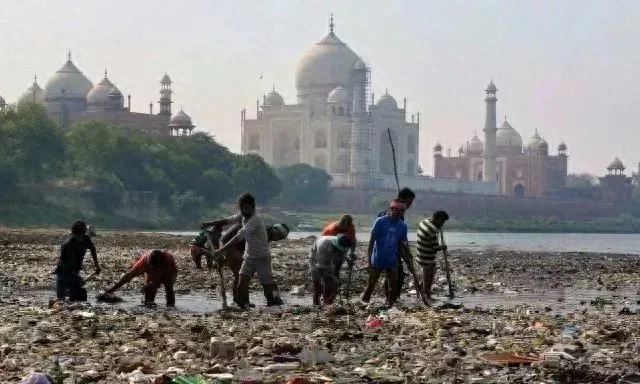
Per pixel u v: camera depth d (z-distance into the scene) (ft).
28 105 531.09
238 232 78.38
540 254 224.53
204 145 629.10
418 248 87.56
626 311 78.23
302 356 48.70
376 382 42.96
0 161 470.80
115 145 546.67
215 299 88.53
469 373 45.39
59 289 83.10
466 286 110.42
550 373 45.47
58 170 529.86
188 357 48.60
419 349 52.49
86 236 83.92
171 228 536.01
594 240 488.85
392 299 79.71
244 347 52.42
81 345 52.47
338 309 71.26
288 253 198.49
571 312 79.20
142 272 82.07
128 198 528.63
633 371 46.24
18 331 57.93
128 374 43.37
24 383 39.22
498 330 61.11
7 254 153.58
